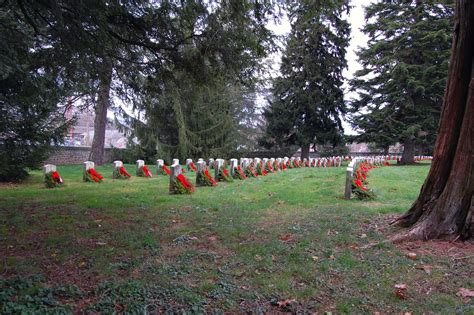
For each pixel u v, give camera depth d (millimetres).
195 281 3861
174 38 6820
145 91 8125
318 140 31547
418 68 26766
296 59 29703
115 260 4402
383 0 28859
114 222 6363
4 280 3562
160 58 7395
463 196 5152
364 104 30312
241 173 14328
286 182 13156
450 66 5449
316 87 30703
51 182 11164
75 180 13281
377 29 28750
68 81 7336
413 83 25984
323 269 4207
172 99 8984
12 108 10938
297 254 4691
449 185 5277
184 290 3584
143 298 3359
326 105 30516
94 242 5141
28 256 4484
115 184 12195
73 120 13789
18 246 4871
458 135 5383
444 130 5488
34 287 3496
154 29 6617
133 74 7625
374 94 29891
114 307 3191
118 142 53688
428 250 4809
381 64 28219
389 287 3750
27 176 13641
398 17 27781
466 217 5094
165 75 7695
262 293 3607
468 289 3682
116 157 28516
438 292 3646
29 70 7621
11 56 6598
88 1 5090
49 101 11359
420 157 36844
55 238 5219
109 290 3523
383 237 5418
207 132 28609
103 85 7512
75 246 4887
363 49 30016
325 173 17531
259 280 3900
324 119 30875
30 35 6613
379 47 28344
